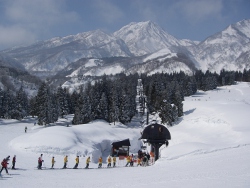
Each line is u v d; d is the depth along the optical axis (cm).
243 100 12756
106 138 6200
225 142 4750
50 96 10175
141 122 10438
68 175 2898
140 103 11994
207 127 7125
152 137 5219
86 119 9650
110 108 10144
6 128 8144
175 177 2416
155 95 11619
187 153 3762
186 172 2634
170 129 7838
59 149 4659
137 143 6875
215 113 8238
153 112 11262
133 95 11719
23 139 5078
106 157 5469
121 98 10250
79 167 3878
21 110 10525
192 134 6675
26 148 4628
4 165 2716
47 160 4172
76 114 9569
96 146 5547
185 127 7700
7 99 10481
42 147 4619
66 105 11094
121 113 10056
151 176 2608
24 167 3369
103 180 2558
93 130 6284
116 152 5609
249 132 5188
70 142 4912
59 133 5259
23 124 9444
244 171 2428
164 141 5209
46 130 5475
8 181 2417
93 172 3188
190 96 15088
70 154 4653
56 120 9781
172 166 3172
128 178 2612
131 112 10619
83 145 5100
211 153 3719
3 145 5019
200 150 3809
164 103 8794
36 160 3988
